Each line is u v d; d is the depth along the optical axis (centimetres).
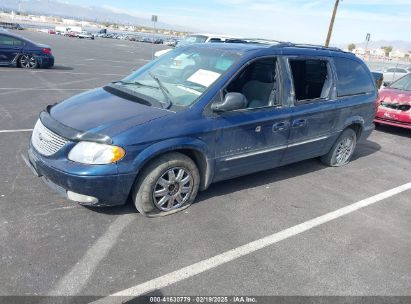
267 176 528
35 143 375
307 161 612
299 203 452
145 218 378
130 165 340
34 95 947
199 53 457
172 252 329
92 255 314
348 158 615
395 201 488
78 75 1436
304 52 486
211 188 466
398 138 854
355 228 405
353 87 566
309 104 489
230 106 380
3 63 1445
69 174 329
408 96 854
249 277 306
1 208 369
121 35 8019
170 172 376
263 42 510
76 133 338
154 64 484
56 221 357
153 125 353
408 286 315
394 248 372
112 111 372
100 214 376
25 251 309
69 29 7069
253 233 373
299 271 320
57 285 277
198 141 379
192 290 286
